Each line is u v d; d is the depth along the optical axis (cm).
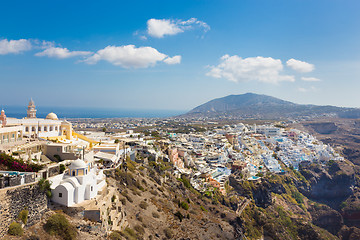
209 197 11669
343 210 18525
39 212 3347
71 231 3391
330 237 14350
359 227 17550
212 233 7494
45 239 3134
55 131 8275
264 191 15412
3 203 2900
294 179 19062
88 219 3694
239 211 12638
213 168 15200
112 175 6425
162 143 15262
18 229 2970
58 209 3584
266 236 12550
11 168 3756
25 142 5472
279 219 14500
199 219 8019
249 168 17375
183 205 8244
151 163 10400
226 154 18538
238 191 14625
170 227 6256
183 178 11619
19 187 3100
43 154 5344
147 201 6612
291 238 13362
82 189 3862
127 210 5519
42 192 3438
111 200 4641
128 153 9431
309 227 14250
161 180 9231
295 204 16688
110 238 3906
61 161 5197
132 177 7188
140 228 5250
